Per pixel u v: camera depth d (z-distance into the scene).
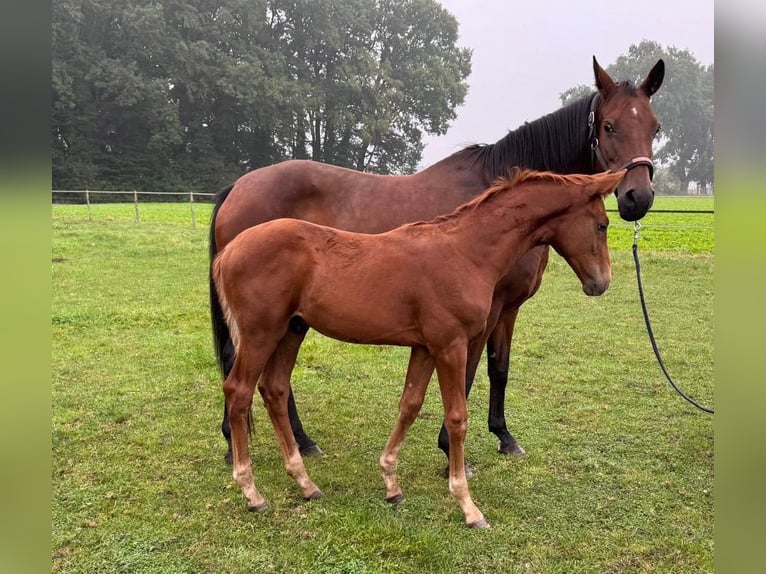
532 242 3.09
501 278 3.20
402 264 2.86
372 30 47.19
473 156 3.88
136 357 5.58
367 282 2.86
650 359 5.73
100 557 2.64
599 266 3.09
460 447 2.93
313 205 3.99
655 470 3.53
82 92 36.84
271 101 40.81
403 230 3.01
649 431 4.09
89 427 4.04
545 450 3.80
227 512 3.04
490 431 3.89
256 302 2.90
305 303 2.95
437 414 4.42
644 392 4.86
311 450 3.76
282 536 2.84
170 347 5.91
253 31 43.12
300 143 46.25
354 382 5.08
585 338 6.46
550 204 2.97
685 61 58.72
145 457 3.64
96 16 37.53
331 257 2.92
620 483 3.37
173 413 4.32
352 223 3.86
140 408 4.40
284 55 43.72
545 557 2.71
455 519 3.00
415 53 48.34
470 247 2.92
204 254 11.83
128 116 38.31
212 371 5.22
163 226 16.23
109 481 3.33
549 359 5.74
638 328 6.86
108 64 36.97
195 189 40.75
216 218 4.13
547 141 3.81
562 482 3.39
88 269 9.92
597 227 3.04
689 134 60.00
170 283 9.13
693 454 3.73
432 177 3.87
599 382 5.09
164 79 38.31
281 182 3.99
